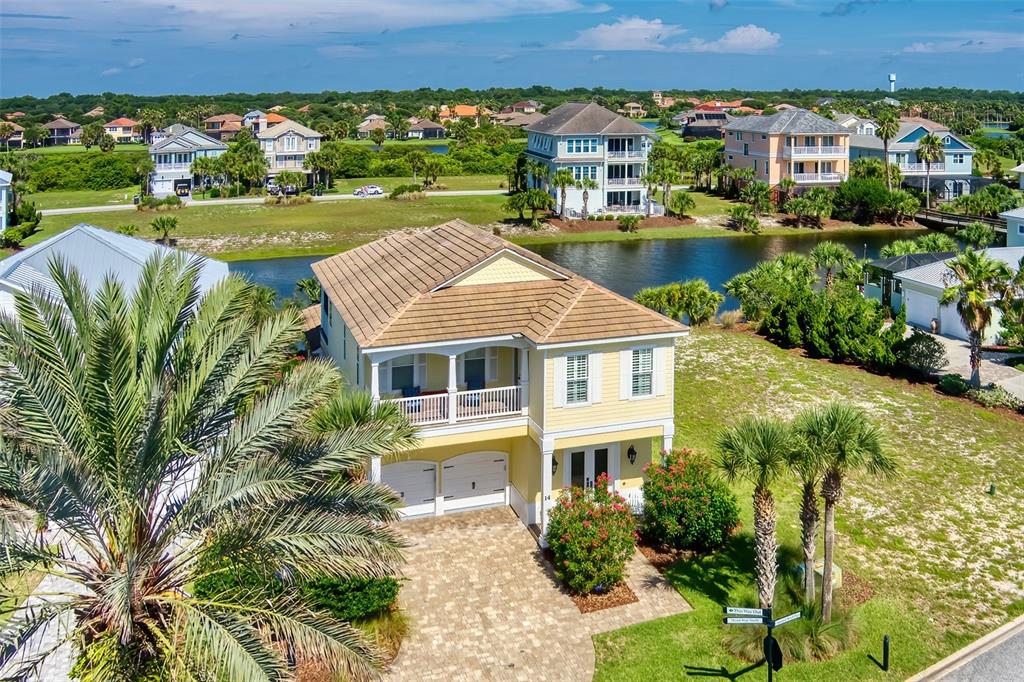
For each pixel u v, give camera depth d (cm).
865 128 12975
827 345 4388
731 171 11188
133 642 1359
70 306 1454
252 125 18588
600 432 2583
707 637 2084
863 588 2308
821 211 9894
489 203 11050
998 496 2872
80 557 2231
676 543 2500
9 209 8794
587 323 2541
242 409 1595
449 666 1967
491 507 2786
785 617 1836
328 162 12319
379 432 1608
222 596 1456
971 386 3828
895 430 3419
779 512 2728
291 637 1448
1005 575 2392
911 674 1966
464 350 2566
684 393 3859
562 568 2312
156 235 8800
